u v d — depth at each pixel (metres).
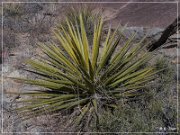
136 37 5.24
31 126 3.95
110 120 3.66
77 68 3.97
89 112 3.84
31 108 3.84
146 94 4.00
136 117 3.75
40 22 6.00
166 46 4.98
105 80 3.88
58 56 4.12
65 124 3.88
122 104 3.83
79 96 3.92
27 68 4.86
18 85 4.57
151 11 6.05
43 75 4.03
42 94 3.87
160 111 3.84
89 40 5.23
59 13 6.45
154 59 4.61
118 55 4.04
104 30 5.48
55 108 3.77
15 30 5.82
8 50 5.29
